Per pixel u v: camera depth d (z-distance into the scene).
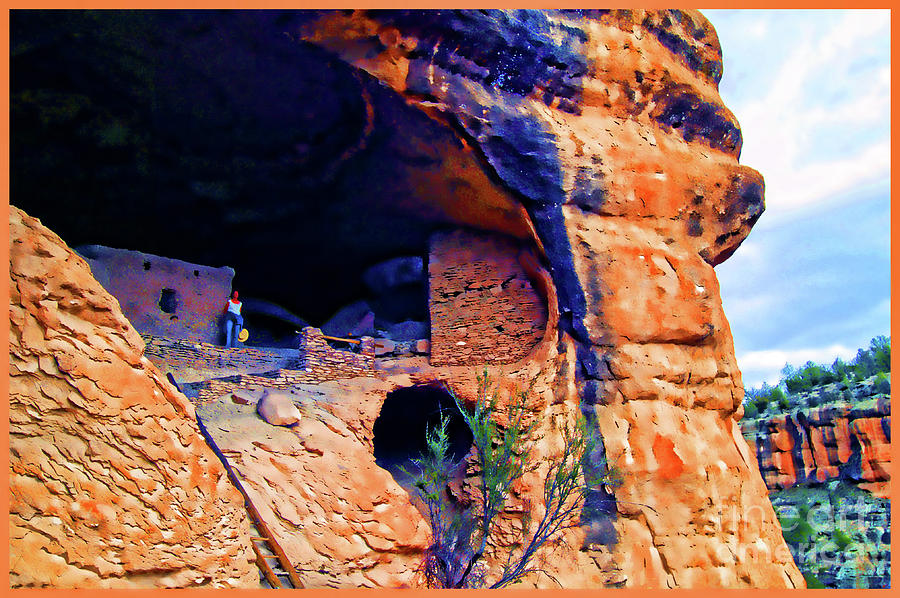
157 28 8.06
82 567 4.73
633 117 10.70
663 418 9.16
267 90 8.95
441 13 8.79
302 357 9.36
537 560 8.05
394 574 7.15
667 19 11.33
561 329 9.48
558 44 9.88
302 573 6.50
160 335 9.54
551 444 8.83
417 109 9.05
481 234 10.91
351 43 8.56
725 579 8.55
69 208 10.26
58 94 8.65
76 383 5.11
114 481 5.11
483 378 8.80
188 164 9.91
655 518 8.53
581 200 9.78
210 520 5.69
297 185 10.37
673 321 9.78
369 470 7.92
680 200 10.56
